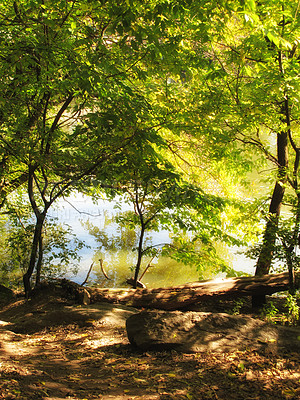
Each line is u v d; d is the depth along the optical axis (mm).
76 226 18062
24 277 10398
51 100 10500
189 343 5629
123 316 8617
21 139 9297
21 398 3965
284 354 5277
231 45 10484
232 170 12266
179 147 11305
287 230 8953
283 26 9250
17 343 6734
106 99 8742
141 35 6098
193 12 6879
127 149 8945
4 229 16250
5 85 8484
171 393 4375
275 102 10555
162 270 14508
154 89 9867
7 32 7934
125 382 4727
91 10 7234
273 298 11422
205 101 10156
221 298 10094
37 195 14164
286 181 11195
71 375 4965
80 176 9422
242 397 4246
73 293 10117
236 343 5566
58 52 8078
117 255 15461
